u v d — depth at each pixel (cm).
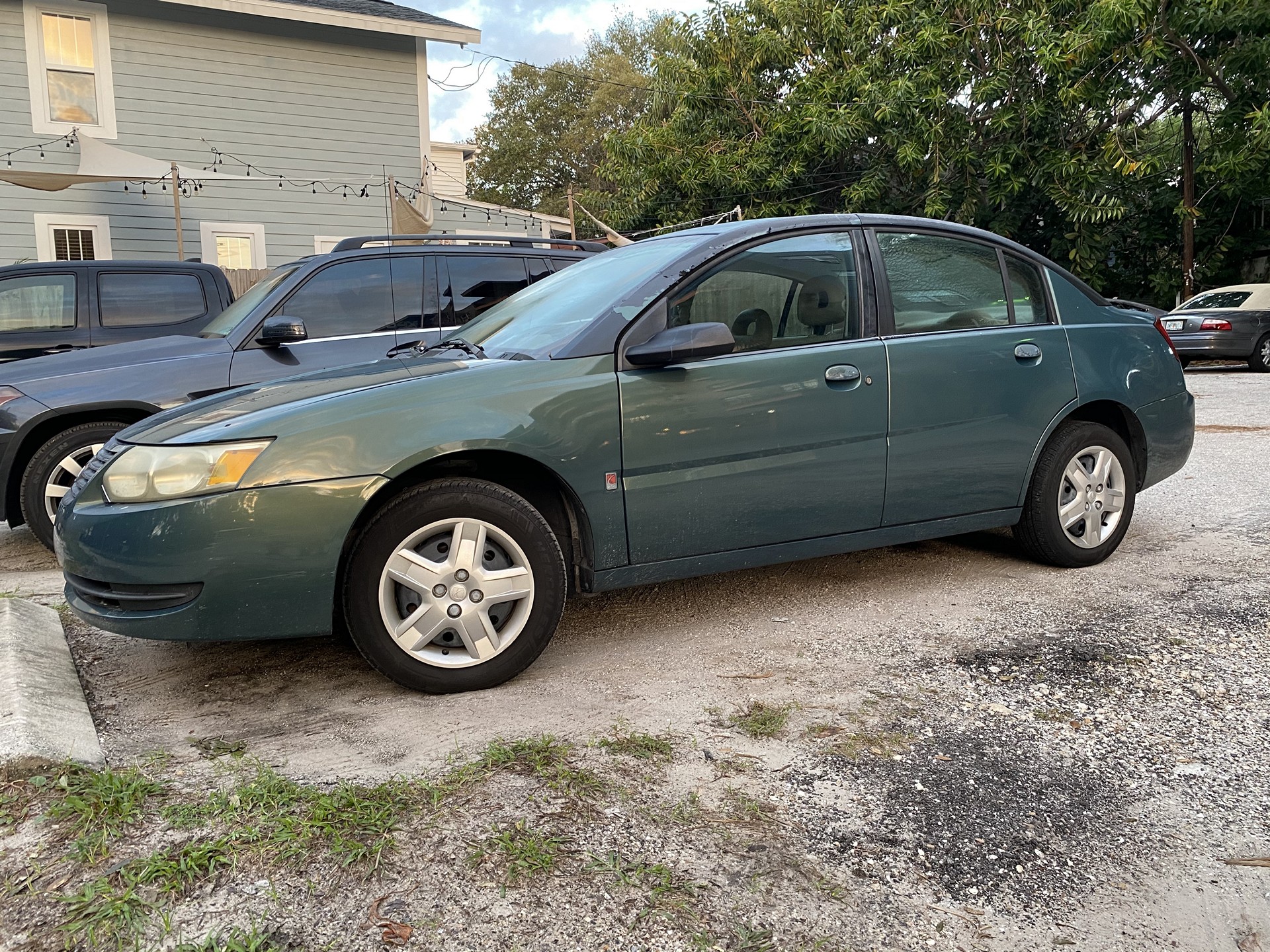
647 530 317
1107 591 383
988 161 1725
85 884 190
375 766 245
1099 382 410
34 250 1367
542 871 197
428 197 1614
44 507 498
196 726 274
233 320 554
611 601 390
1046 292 412
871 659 317
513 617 300
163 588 270
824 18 1875
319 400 289
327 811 216
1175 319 1441
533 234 1728
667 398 316
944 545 462
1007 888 194
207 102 1466
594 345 314
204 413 299
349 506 277
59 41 1369
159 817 216
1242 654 312
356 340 550
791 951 175
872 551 455
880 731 263
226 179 1423
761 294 343
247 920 181
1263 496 544
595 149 4069
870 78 1773
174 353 521
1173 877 196
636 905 187
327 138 1555
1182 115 1811
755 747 254
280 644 346
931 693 288
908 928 181
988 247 400
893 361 357
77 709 274
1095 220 1677
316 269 550
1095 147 1723
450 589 290
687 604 383
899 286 371
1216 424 841
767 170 1870
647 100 3647
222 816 216
